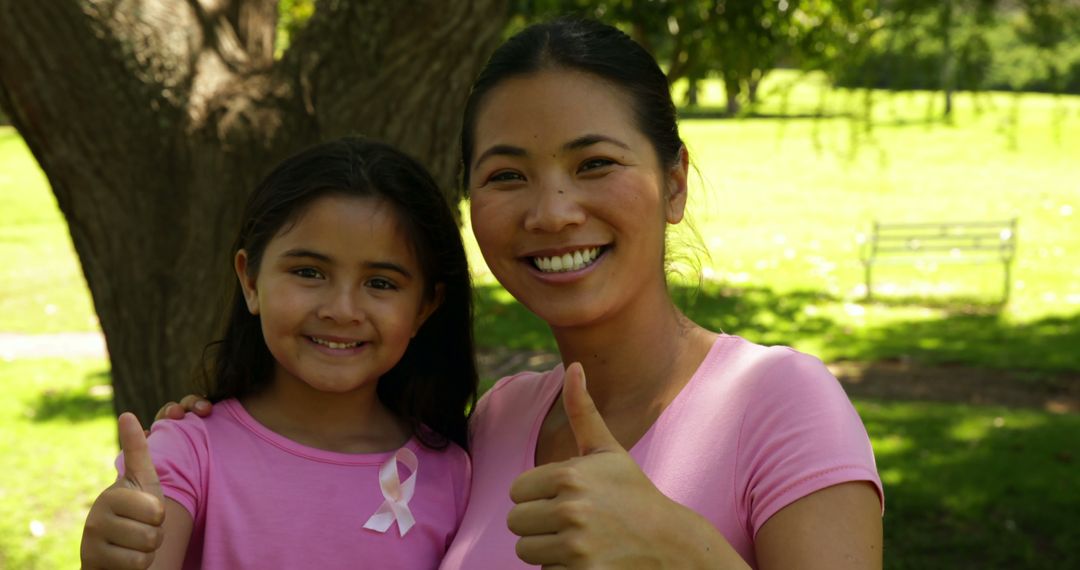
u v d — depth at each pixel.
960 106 13.18
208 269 3.84
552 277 1.92
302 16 11.12
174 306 3.89
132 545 1.67
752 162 26.27
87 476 7.52
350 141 2.34
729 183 23.41
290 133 3.78
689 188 2.39
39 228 19.72
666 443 1.91
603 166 1.91
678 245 2.39
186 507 2.07
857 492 1.69
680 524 1.58
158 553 2.00
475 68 3.75
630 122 1.93
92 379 10.38
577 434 1.65
